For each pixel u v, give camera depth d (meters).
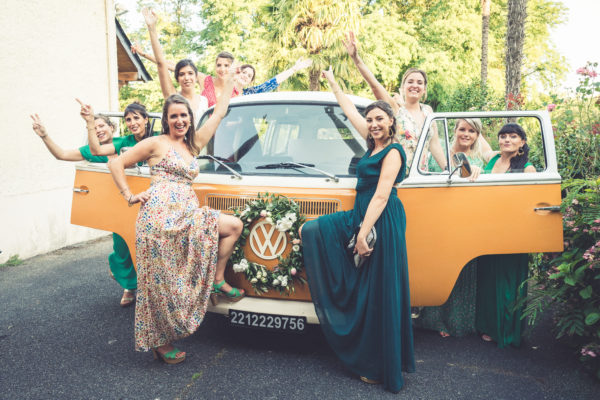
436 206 3.29
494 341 3.86
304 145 3.83
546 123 3.40
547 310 4.59
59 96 7.48
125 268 4.53
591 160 4.59
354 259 3.09
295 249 3.28
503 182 3.29
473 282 3.93
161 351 3.38
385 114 3.02
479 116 3.38
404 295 3.04
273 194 3.37
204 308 3.20
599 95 4.52
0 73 6.38
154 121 4.31
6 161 6.45
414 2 29.45
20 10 6.72
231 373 3.26
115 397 2.94
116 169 3.10
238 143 3.96
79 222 4.20
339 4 16.20
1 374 3.23
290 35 17.02
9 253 6.45
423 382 3.16
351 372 3.29
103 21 8.52
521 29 9.22
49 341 3.81
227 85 3.43
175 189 3.14
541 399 2.96
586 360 3.30
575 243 3.61
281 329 3.26
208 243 3.15
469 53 26.98
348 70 16.80
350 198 3.33
